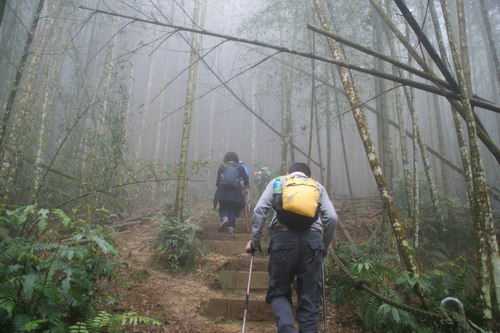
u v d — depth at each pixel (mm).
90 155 4340
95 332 2018
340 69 3162
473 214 2291
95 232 2611
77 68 5883
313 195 2242
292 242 2180
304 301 2098
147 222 5852
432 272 2811
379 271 2805
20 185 4637
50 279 1989
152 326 2707
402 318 2576
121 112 5082
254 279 3691
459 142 2725
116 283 3318
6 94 5246
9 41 5902
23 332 1791
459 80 2340
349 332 2783
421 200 5262
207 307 3184
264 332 2844
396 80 2400
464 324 2021
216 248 4562
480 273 2143
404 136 4426
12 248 2096
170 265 4055
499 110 2410
